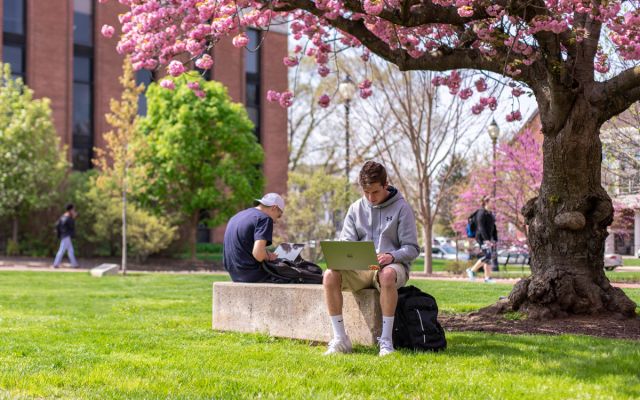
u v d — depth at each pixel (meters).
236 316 7.04
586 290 7.62
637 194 18.03
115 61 33.12
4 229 27.22
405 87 20.44
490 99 9.11
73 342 6.22
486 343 5.98
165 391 4.13
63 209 26.62
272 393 4.09
